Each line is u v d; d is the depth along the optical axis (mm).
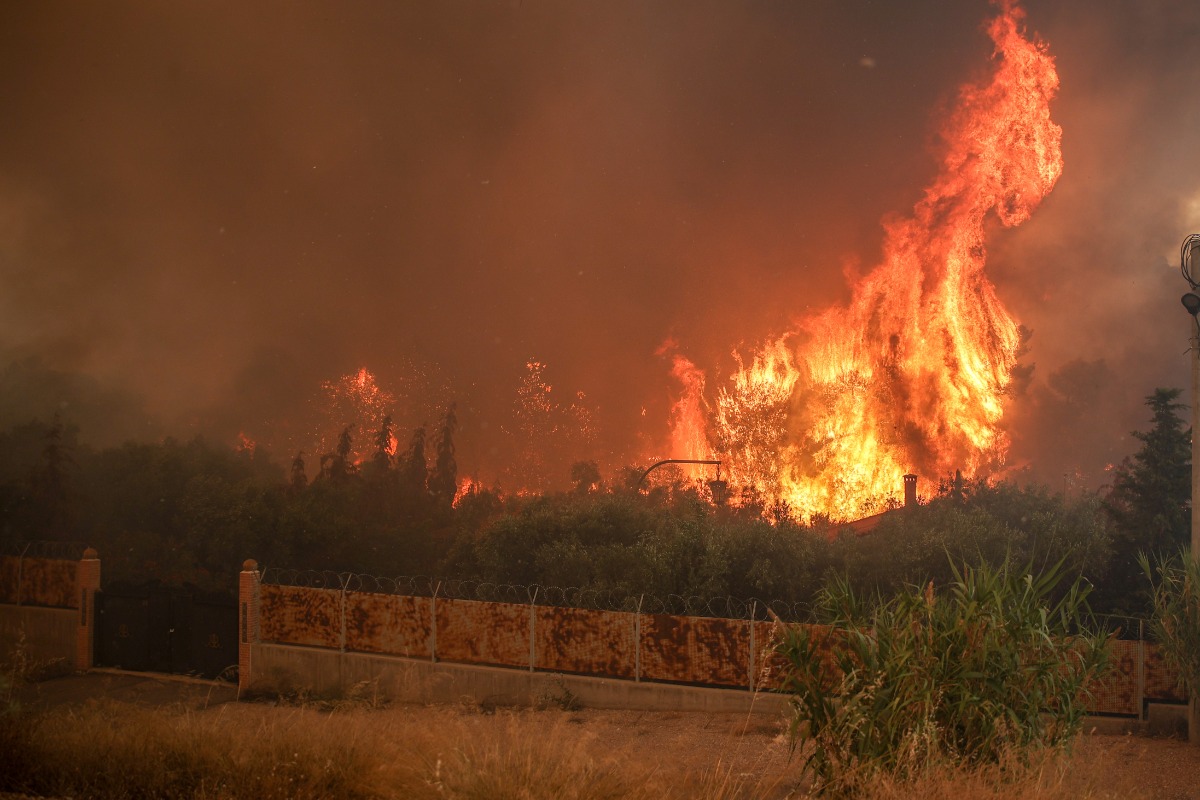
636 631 18312
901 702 7023
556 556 25141
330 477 39969
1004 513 23219
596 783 6953
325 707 18422
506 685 18797
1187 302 14375
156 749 7660
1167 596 14453
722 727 15656
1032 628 7348
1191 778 11383
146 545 33438
